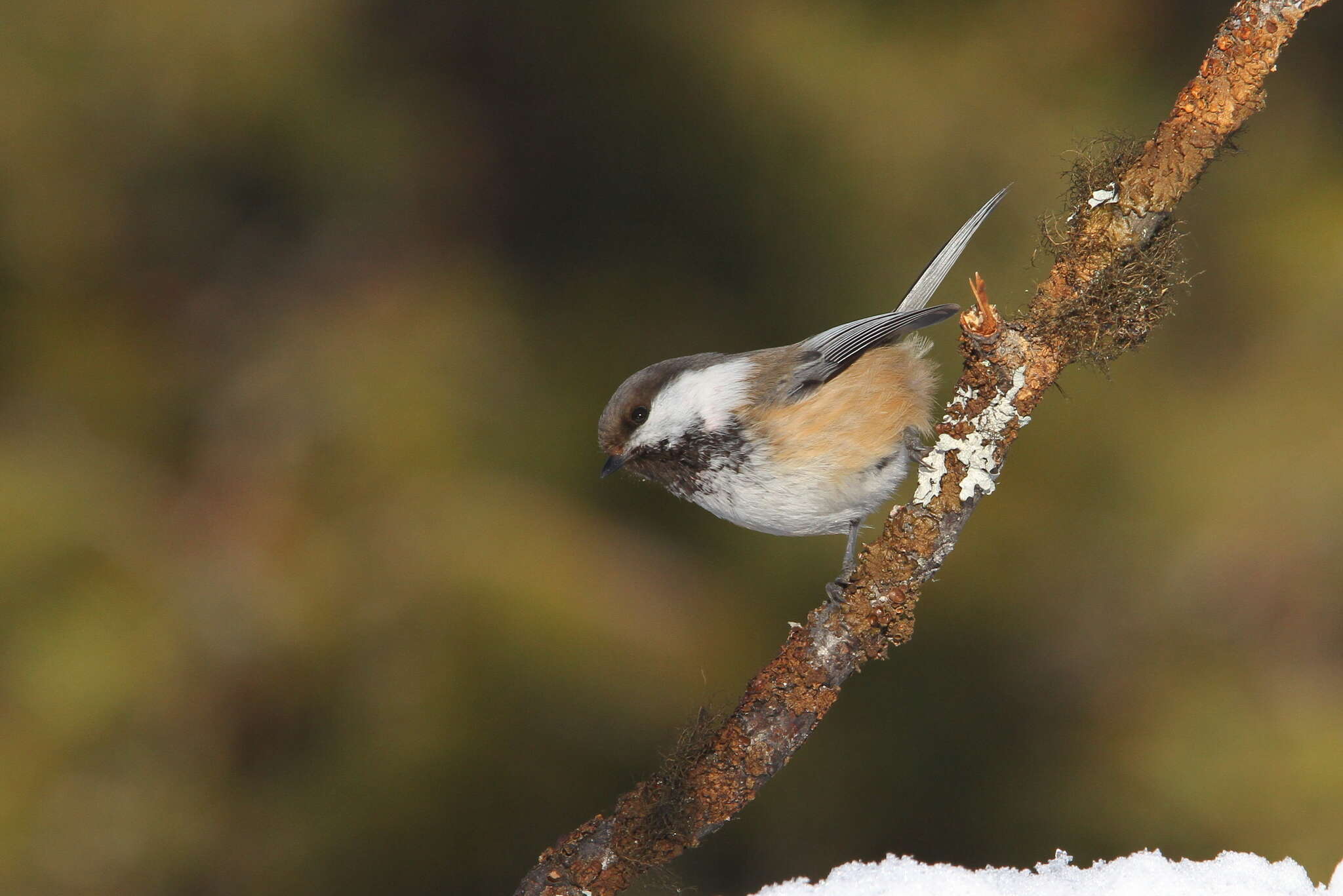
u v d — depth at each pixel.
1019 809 10.81
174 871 9.38
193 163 11.73
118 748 9.62
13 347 11.11
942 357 11.07
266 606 10.25
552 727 9.91
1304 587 11.24
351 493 10.87
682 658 10.27
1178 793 10.75
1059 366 4.53
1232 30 4.27
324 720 10.04
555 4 12.67
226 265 12.04
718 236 12.52
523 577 10.38
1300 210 12.25
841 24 12.73
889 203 12.24
